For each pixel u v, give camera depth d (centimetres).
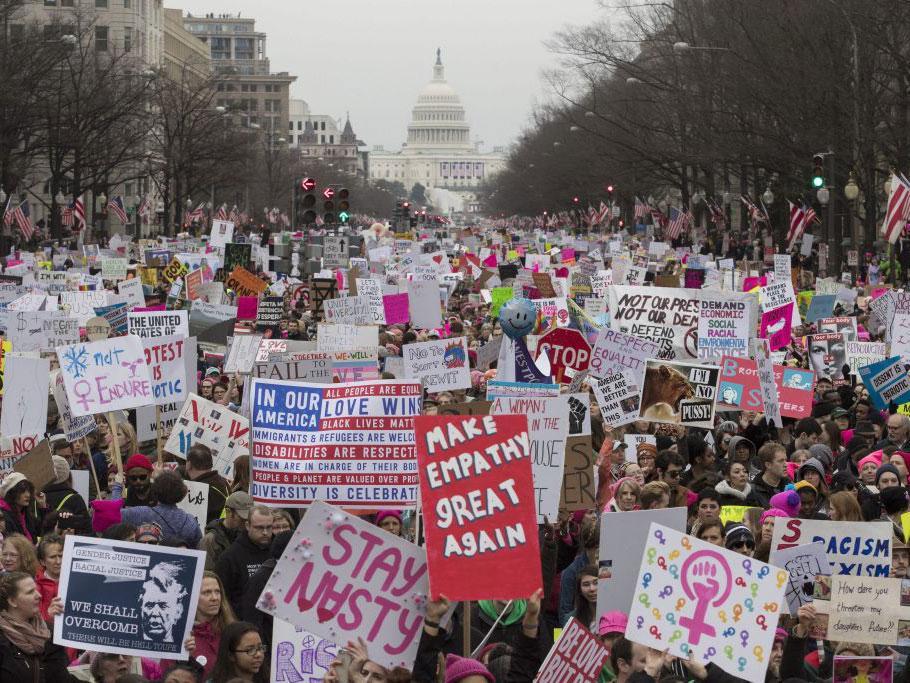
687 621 1038
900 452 1856
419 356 2280
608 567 1205
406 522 1485
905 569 1342
